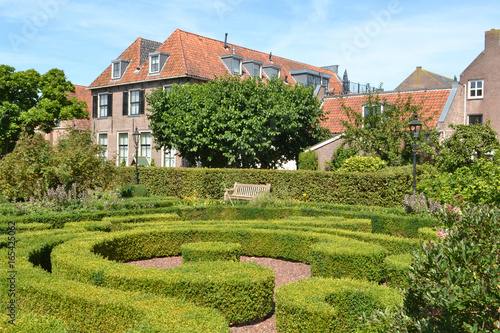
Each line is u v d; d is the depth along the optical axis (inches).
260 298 195.9
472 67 1019.3
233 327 192.7
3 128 1140.5
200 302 189.2
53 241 262.7
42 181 494.9
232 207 480.1
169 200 524.4
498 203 347.6
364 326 136.0
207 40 1174.3
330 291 176.6
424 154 778.2
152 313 144.3
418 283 114.1
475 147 719.7
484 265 109.1
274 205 497.7
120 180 678.5
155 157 1077.8
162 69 1064.8
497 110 984.9
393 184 548.7
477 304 105.9
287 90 869.2
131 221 397.4
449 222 132.6
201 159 838.5
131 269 201.2
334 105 1066.1
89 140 570.9
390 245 293.0
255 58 1291.8
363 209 482.0
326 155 864.9
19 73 1175.0
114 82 1155.3
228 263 216.7
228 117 766.5
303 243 312.3
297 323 167.0
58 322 138.4
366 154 797.2
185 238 335.3
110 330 153.2
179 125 776.9
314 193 601.9
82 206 438.0
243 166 832.9
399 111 791.7
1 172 482.6
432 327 108.0
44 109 1175.0
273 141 885.2
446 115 887.7
